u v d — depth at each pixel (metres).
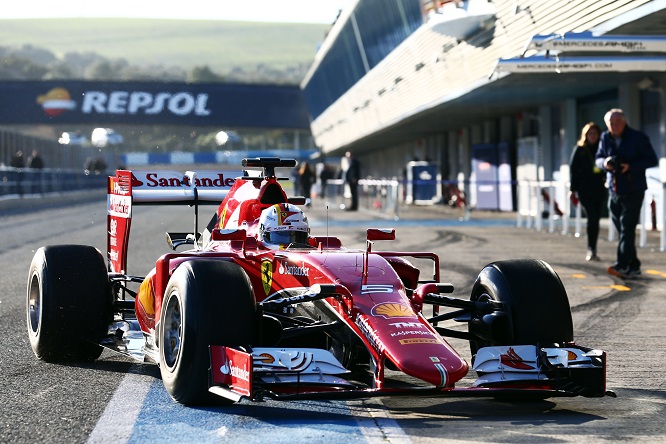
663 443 12.74
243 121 196.00
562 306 15.51
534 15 45.50
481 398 15.71
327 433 13.24
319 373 13.83
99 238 53.47
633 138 31.73
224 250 17.50
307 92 182.75
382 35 88.88
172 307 15.19
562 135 69.19
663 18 36.78
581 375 14.38
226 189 21.77
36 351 18.78
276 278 16.44
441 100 68.12
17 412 14.74
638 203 31.86
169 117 192.00
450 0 55.59
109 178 21.92
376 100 98.50
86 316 18.45
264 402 15.30
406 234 54.50
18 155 105.31
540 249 44.03
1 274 35.50
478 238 51.09
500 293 15.60
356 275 15.20
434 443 12.72
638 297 28.08
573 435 13.14
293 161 18.20
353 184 87.19
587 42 34.81
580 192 38.00
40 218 75.12
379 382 13.62
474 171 88.75
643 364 18.48
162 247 46.16
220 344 14.36
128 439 13.07
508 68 38.41
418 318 14.48
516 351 14.85
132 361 19.19
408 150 130.62
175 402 15.32
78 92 192.00
